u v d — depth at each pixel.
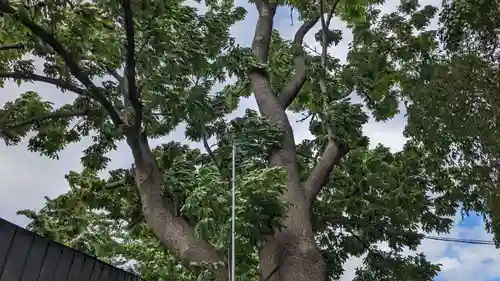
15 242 4.31
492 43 7.68
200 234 6.12
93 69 9.12
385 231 12.32
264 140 8.05
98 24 7.23
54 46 6.74
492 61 7.71
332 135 8.70
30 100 9.59
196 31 8.46
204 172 6.63
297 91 9.98
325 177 8.38
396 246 12.29
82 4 6.95
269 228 6.45
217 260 6.70
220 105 9.28
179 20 7.94
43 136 9.92
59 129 10.00
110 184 9.80
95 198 9.75
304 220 7.39
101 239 10.39
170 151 9.55
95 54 8.31
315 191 8.12
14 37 7.42
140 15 7.30
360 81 10.98
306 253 6.95
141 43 7.79
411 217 12.04
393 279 12.03
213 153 8.40
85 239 9.63
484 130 8.06
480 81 7.77
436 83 8.52
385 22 10.87
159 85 8.08
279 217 6.50
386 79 10.91
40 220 8.45
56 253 4.93
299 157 10.48
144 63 7.89
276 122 8.66
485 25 7.54
